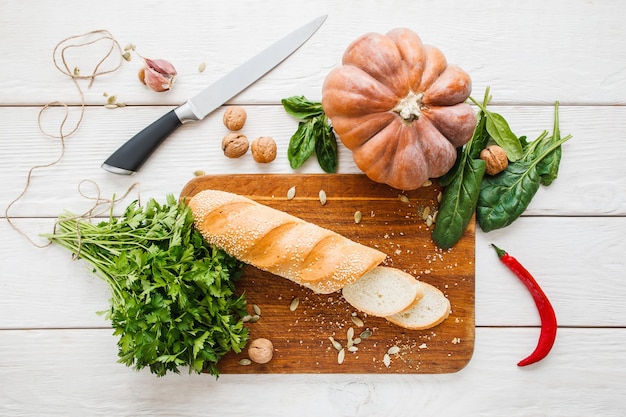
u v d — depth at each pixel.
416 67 1.00
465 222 1.10
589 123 1.15
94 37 1.14
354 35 1.14
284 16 1.14
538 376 1.15
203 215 1.07
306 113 1.12
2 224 1.14
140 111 1.14
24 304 1.14
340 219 1.13
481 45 1.15
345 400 1.15
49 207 1.14
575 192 1.15
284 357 1.13
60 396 1.14
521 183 1.11
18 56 1.14
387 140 1.02
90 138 1.14
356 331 1.13
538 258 1.15
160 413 1.15
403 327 1.13
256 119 1.14
